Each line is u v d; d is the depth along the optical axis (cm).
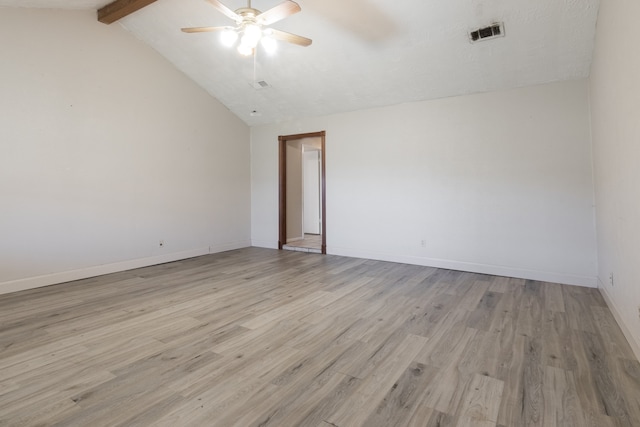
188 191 563
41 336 256
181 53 502
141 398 179
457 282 411
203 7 396
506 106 435
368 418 163
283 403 175
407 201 514
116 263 466
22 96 378
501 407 170
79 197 427
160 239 522
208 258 565
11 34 369
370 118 545
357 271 469
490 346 239
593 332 260
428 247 499
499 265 445
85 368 210
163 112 521
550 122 409
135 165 486
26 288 381
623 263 250
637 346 214
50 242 402
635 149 207
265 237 679
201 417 163
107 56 451
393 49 405
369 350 234
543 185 414
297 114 607
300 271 470
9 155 369
